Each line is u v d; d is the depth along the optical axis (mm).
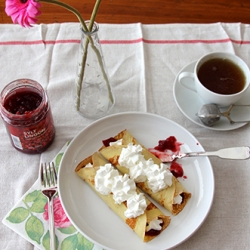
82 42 604
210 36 832
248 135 699
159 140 679
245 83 697
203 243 586
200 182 631
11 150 668
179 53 808
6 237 584
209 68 715
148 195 626
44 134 634
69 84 750
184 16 862
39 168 652
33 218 599
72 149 645
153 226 578
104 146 666
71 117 712
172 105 738
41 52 790
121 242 568
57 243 577
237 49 819
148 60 797
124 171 630
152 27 837
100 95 709
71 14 844
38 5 486
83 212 598
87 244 576
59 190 593
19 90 626
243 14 875
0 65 768
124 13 855
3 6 845
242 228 603
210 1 882
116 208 594
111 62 791
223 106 709
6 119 590
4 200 619
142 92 752
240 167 665
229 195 634
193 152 650
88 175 618
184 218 593
